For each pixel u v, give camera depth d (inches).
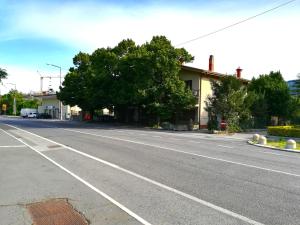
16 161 491.8
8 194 302.0
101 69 1678.2
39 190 317.1
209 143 822.5
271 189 327.3
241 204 274.5
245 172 416.5
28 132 1092.5
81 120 2285.9
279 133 1057.5
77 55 2092.8
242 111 1325.0
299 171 436.5
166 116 1456.7
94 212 251.8
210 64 1776.6
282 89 1668.3
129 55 1552.7
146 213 249.3
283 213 252.5
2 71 1334.9
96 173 398.6
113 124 1786.4
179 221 232.2
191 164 469.1
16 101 4050.2
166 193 307.4
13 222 231.0
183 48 1544.0
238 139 1011.3
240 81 1323.8
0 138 873.5
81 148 650.2
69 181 355.6
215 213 250.5
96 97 1720.0
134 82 1510.8
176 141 837.2
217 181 359.6
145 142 777.6
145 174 393.4
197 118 1546.5
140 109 1807.3
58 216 243.3
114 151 603.8
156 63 1434.5
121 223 228.1
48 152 594.6
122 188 325.1
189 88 1523.1
